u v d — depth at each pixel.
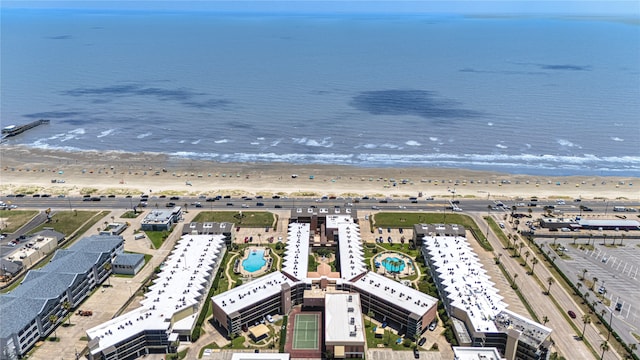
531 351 165.38
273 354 159.00
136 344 172.00
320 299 198.00
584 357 171.88
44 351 174.00
